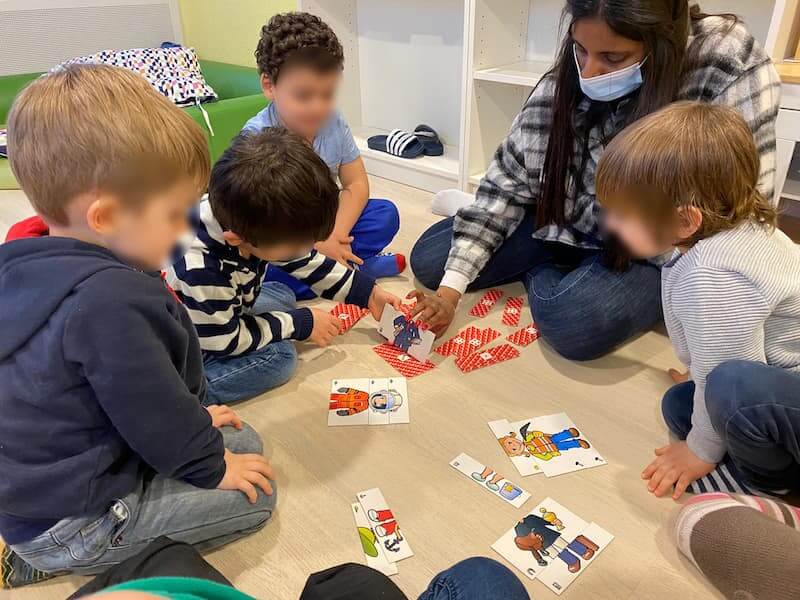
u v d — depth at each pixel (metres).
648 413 1.39
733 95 1.37
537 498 1.18
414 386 1.48
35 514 0.91
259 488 1.11
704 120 1.03
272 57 1.71
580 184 1.60
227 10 3.52
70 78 0.87
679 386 1.33
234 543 1.11
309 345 1.65
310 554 1.08
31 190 0.88
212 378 1.38
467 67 2.39
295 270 1.56
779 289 1.01
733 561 0.95
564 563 1.05
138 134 0.85
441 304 1.60
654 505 1.16
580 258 1.80
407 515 1.15
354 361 1.58
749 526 0.96
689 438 1.18
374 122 3.26
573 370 1.54
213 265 1.31
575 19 1.28
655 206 1.04
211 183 1.23
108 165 0.83
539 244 1.82
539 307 1.61
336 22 3.01
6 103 3.18
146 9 3.72
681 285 1.07
